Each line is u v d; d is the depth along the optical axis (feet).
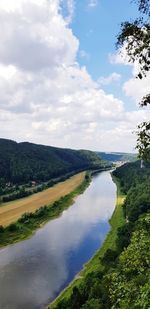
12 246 274.57
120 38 47.91
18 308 171.32
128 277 67.67
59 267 223.30
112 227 325.83
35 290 190.29
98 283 144.66
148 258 60.85
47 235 306.14
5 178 637.30
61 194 549.95
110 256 208.85
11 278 206.59
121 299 64.49
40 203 475.72
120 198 498.28
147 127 51.34
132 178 546.26
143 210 306.96
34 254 251.60
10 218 384.88
